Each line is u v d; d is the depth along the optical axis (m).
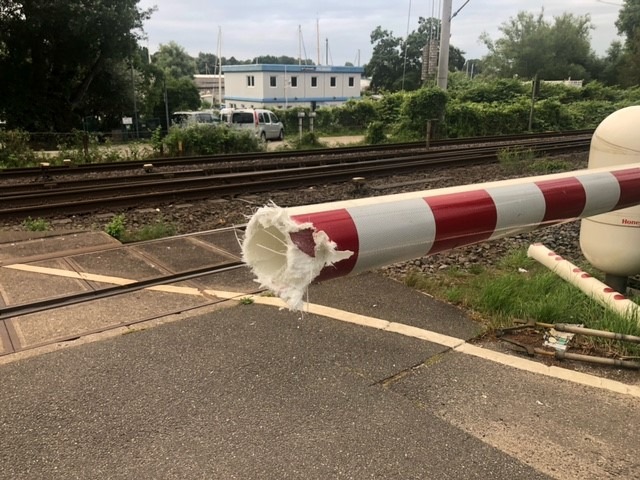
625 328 3.77
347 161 16.12
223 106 69.31
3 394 3.10
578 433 2.79
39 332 3.93
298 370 3.35
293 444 2.67
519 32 67.94
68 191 9.94
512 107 32.41
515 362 3.51
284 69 59.78
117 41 34.97
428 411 2.96
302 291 1.19
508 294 4.41
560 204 1.89
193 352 3.58
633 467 2.54
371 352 3.59
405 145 21.47
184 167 14.73
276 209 1.20
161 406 2.97
